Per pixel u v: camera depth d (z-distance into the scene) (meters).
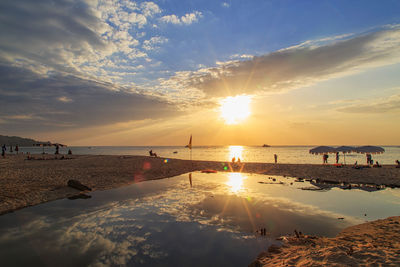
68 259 5.64
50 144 45.56
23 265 5.32
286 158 53.06
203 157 58.88
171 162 31.38
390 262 4.30
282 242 6.62
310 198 11.92
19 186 12.80
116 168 23.00
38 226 7.82
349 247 5.43
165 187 14.97
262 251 6.04
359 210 9.78
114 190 13.80
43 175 16.69
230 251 6.09
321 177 18.27
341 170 21.16
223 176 20.52
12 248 6.20
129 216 8.98
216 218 8.80
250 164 29.09
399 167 21.33
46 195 11.76
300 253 5.45
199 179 18.69
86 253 5.96
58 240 6.74
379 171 19.73
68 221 8.36
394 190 13.70
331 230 7.55
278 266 4.82
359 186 14.86
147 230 7.57
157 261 5.56
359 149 22.19
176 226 7.95
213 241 6.74
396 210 9.71
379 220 8.30
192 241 6.73
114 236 7.08
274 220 8.58
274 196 12.41
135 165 26.50
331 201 11.33
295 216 9.03
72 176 17.02
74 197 11.94
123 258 5.71
